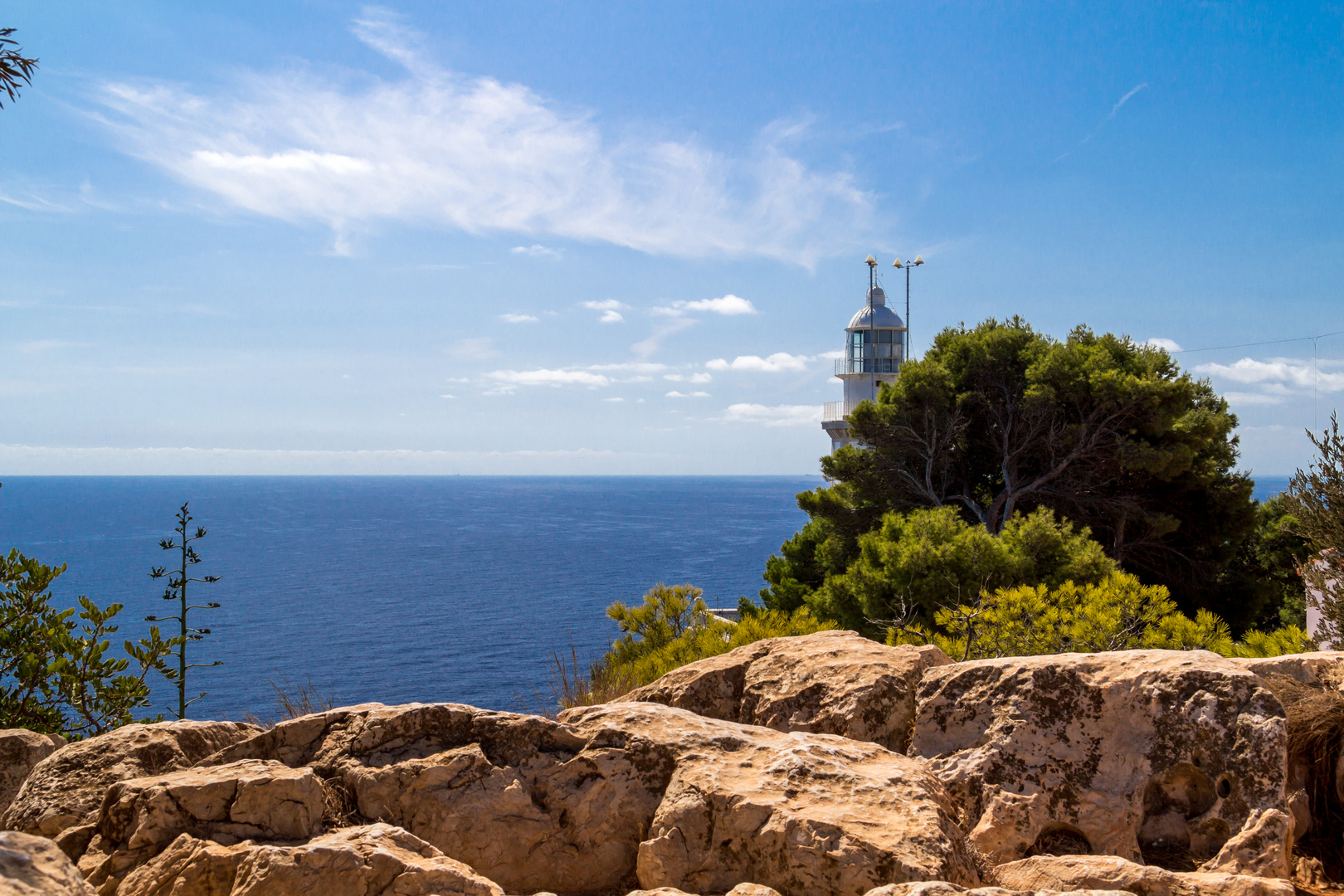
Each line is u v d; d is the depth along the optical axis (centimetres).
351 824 330
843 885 275
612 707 391
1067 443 2180
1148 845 361
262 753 359
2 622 674
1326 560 1031
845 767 337
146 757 345
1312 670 427
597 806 342
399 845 283
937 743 400
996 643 840
